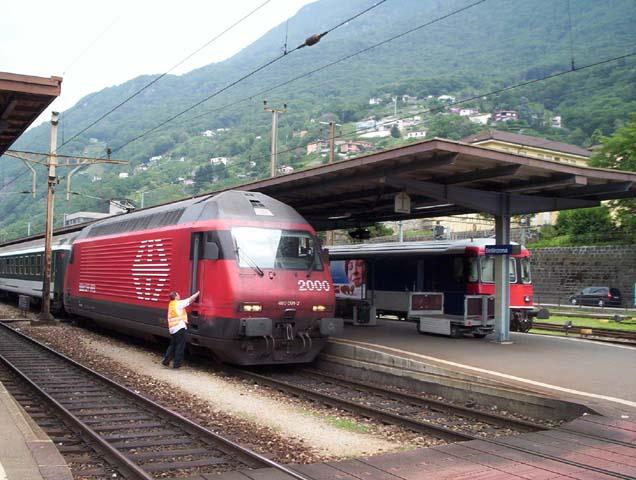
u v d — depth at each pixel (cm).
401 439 893
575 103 10881
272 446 850
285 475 661
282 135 8944
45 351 1777
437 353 1404
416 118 13300
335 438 891
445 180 1530
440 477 646
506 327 1653
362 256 2569
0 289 4112
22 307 2995
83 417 1010
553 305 4278
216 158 8994
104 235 2142
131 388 1258
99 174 9994
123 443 850
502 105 13100
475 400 1116
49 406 1084
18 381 1330
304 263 1469
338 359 1509
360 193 1814
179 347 1491
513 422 936
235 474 666
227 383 1326
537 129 10262
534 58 17688
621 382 1103
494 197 1630
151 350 1853
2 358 1563
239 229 1425
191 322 1480
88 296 2177
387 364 1354
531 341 1714
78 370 1466
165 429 940
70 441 864
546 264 4584
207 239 1434
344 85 18038
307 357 1475
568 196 1683
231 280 1364
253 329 1338
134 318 1797
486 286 2192
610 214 4741
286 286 1407
